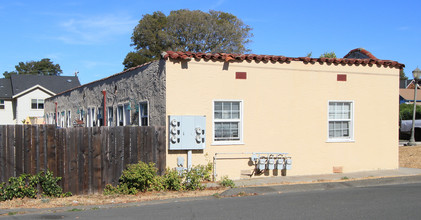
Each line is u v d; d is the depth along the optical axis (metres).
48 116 30.50
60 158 10.34
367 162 14.60
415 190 10.84
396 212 8.03
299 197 10.01
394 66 15.05
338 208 8.49
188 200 9.98
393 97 15.04
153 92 12.74
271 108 13.30
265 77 13.23
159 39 50.03
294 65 13.62
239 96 12.87
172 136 11.83
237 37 51.47
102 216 8.15
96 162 10.77
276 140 13.36
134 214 8.29
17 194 9.79
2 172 9.80
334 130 14.30
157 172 11.67
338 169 14.16
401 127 29.48
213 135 12.56
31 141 10.05
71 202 9.65
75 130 10.54
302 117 13.70
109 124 17.30
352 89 14.41
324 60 13.86
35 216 8.27
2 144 9.82
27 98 50.41
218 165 12.66
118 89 16.09
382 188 11.35
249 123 13.03
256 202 9.41
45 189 10.08
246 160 12.98
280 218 7.64
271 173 13.40
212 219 7.66
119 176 11.10
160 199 10.11
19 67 88.00
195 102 12.27
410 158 17.50
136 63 47.75
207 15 50.72
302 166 13.70
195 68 12.30
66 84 55.78
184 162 12.14
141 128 11.49
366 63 14.52
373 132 14.71
